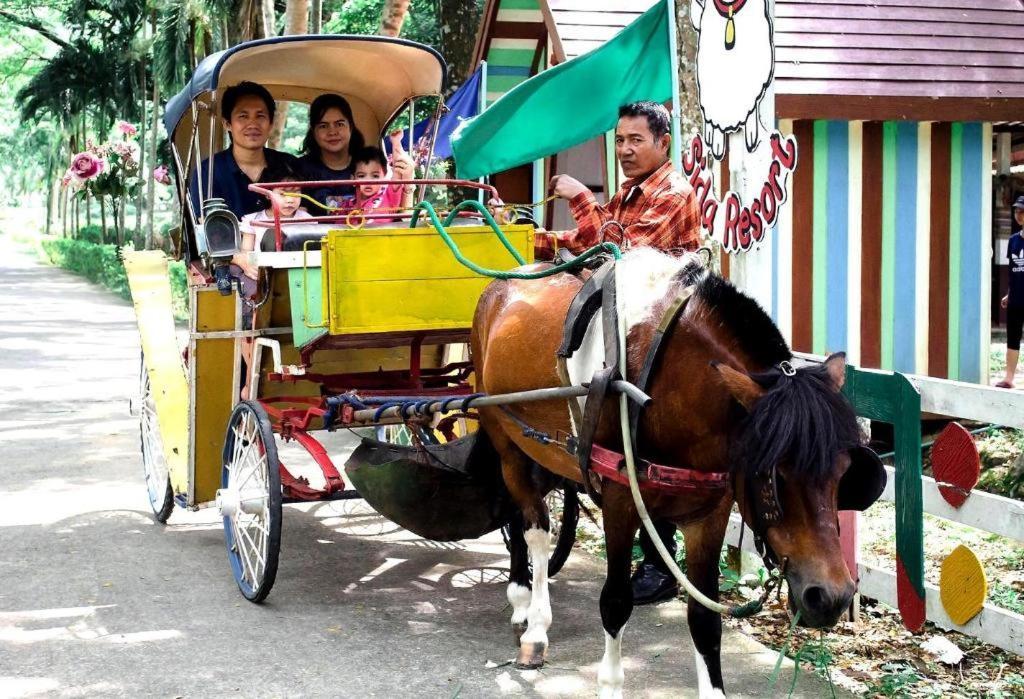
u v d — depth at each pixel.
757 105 5.35
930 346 8.80
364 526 7.02
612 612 3.90
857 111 8.23
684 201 4.57
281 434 5.90
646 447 3.62
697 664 3.80
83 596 5.58
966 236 8.83
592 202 4.97
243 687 4.46
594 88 8.00
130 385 12.80
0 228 86.94
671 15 7.31
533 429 4.40
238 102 6.84
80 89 35.78
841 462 3.06
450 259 5.23
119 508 7.37
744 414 3.25
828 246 8.57
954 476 4.43
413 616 5.35
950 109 8.38
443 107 6.99
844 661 4.71
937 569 5.87
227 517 5.80
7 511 7.25
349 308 5.08
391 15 13.07
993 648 4.86
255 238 5.75
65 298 27.08
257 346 5.80
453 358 6.54
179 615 5.32
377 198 6.91
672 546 4.96
